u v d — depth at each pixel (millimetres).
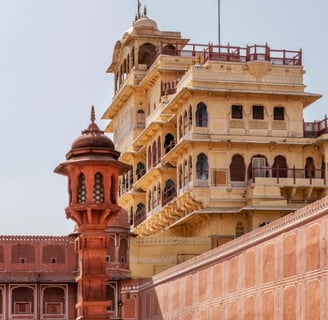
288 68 81250
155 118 88438
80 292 37688
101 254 37594
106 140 38188
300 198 79875
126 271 79125
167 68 88812
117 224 79312
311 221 44406
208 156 79188
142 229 91500
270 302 49094
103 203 37438
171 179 86375
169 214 84188
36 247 81688
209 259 58719
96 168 37438
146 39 94875
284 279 47375
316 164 81125
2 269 80750
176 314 65375
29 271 81125
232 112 80125
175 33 95125
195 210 79062
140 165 94375
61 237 82125
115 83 102625
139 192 93438
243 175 79688
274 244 48906
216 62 80188
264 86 80688
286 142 80188
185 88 78688
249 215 78438
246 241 52812
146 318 73500
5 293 80250
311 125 82812
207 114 79625
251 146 80000
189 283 62719
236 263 54375
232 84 80062
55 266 81562
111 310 78000
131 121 95500
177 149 81125
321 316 43000
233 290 54656
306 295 44688
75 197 37656
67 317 80750
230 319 55062
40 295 80750
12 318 80000
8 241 81312
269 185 78438
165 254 79688
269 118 80562
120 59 100125
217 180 79125
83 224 37562
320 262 43281
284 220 47688
